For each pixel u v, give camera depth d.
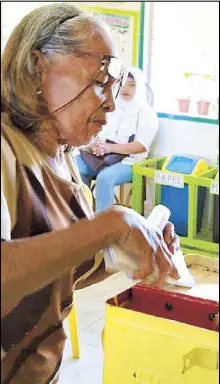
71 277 1.15
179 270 1.31
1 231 0.95
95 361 2.49
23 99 1.09
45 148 1.15
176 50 3.90
